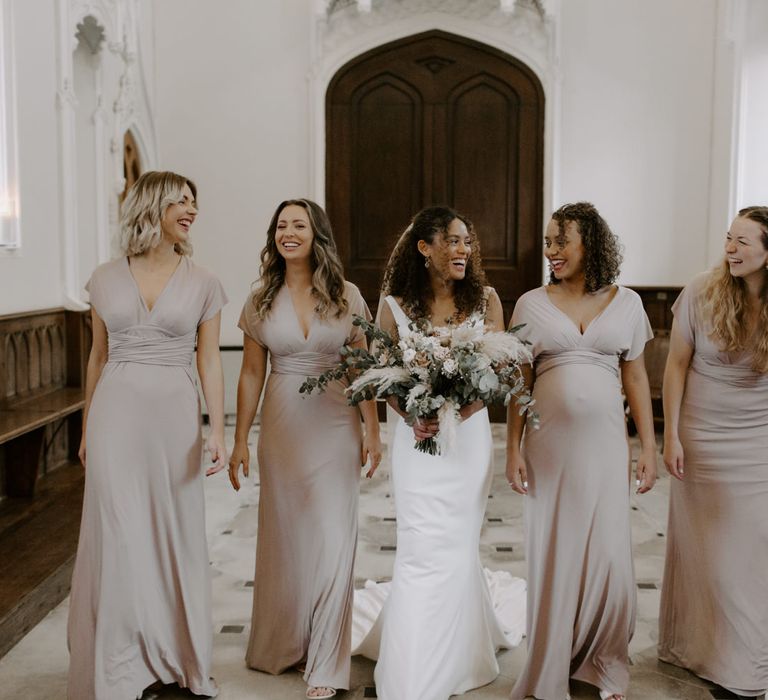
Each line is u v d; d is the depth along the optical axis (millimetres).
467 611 3211
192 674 3211
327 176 9258
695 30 8969
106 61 7609
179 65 9148
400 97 9211
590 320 3205
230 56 9148
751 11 8453
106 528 3041
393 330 3309
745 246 3117
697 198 9094
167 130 9203
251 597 4266
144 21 8750
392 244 9273
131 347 3137
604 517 3152
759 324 3223
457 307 3266
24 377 5906
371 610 3904
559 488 3172
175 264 3211
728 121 8695
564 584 3160
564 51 9086
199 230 9281
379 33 9102
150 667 3164
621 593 3166
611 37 9055
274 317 3354
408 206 9281
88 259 7457
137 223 3115
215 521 5539
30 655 3619
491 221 9281
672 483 3561
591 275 3199
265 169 9227
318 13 8844
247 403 3479
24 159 6031
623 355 3324
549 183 9133
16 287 5918
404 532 3180
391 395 3057
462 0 9031
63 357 6477
